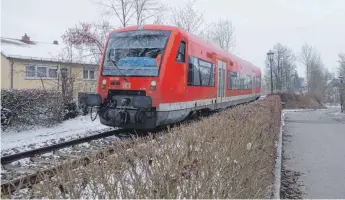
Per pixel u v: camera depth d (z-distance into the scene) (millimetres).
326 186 7312
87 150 7664
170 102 9344
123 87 9352
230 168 3803
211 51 13031
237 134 5145
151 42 9648
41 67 24906
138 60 9469
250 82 23922
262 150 5832
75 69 22406
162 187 2965
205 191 3059
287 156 10680
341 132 17297
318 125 21219
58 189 3168
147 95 9031
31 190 3584
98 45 20344
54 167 3834
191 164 3576
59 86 18188
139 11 19312
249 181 4223
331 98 82000
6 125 12195
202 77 11828
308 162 9766
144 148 4184
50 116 14062
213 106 13406
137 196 2891
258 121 7039
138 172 3441
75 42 21375
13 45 27609
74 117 16047
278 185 6191
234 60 17703
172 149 4020
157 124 9102
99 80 9766
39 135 11500
